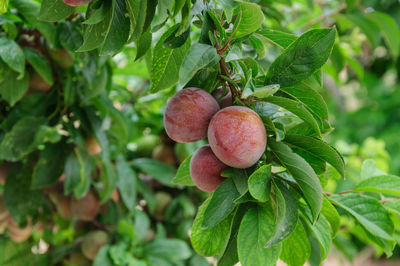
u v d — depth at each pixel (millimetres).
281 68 604
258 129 574
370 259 2961
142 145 1257
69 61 863
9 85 822
